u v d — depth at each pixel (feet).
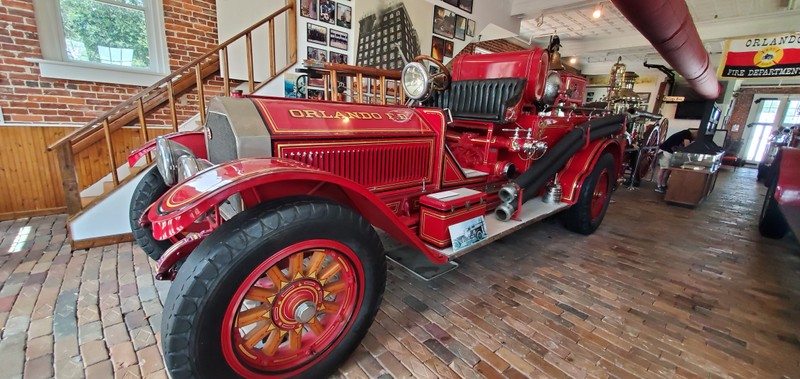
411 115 6.51
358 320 4.53
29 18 10.26
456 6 18.15
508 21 22.09
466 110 9.05
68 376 4.41
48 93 10.87
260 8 13.51
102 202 8.30
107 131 8.32
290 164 3.97
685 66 15.15
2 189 10.48
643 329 5.95
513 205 7.45
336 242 4.01
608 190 10.91
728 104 37.06
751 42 20.93
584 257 8.94
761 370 5.07
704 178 14.40
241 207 4.59
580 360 5.11
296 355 4.25
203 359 3.41
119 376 4.44
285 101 5.21
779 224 10.80
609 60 36.86
